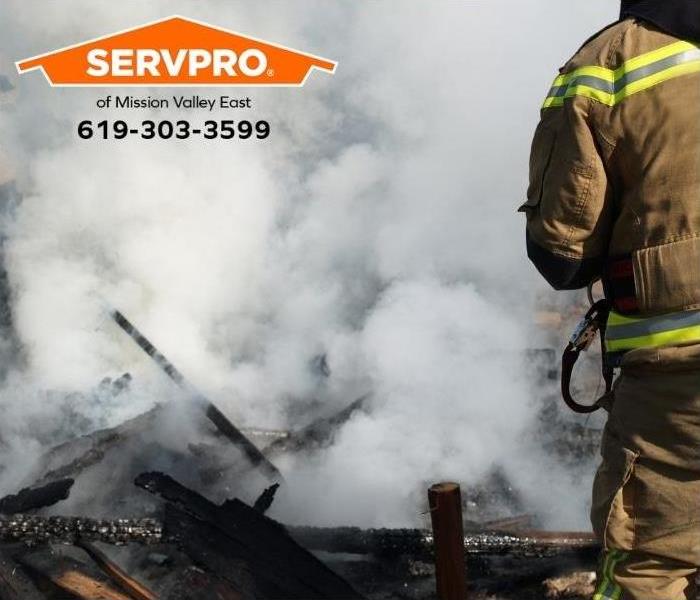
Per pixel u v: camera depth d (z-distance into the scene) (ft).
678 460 6.57
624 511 6.81
